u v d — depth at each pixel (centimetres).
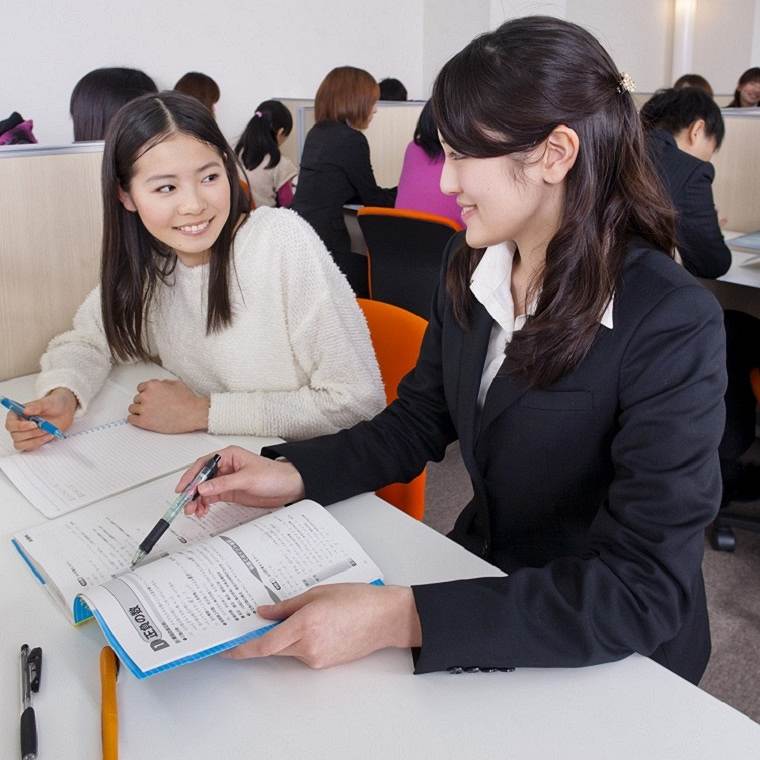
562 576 79
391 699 73
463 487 246
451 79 79
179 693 74
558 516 100
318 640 74
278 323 137
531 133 77
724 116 279
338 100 335
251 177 394
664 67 715
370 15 596
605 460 93
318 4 566
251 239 134
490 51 77
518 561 106
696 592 99
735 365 209
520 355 87
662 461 81
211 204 126
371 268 289
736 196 285
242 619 78
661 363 83
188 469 106
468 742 68
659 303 83
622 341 85
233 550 87
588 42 78
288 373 141
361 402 132
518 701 73
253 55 545
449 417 115
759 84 434
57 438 124
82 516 102
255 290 135
